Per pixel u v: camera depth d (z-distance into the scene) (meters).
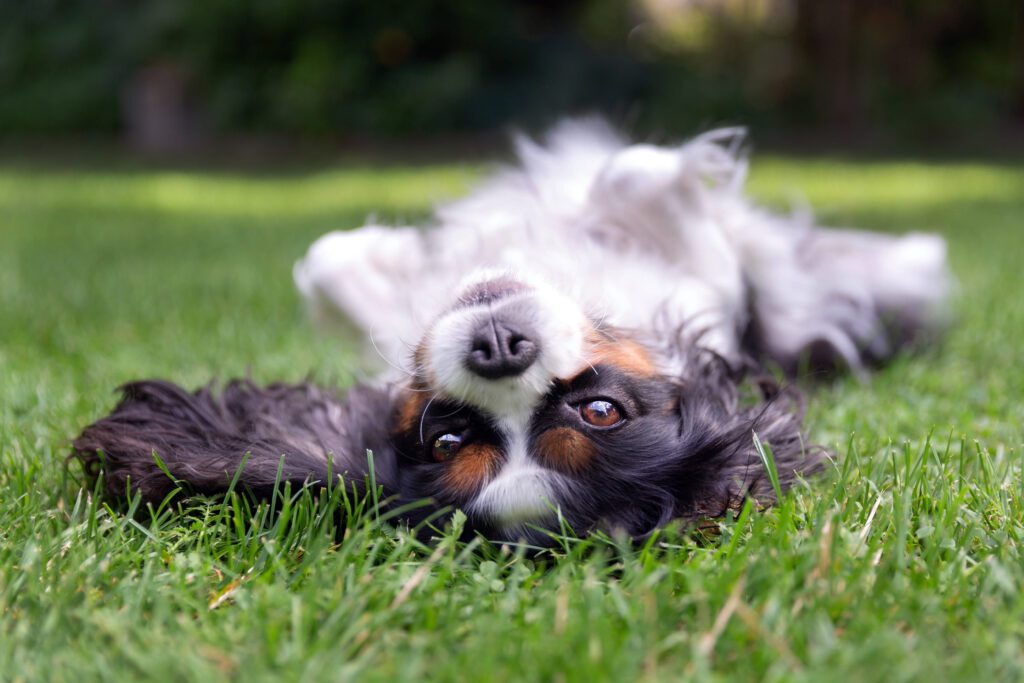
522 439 0.52
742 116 2.81
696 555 0.47
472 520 0.51
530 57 2.93
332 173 2.35
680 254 0.68
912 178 2.08
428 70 2.85
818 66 2.94
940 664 0.40
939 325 0.83
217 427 0.56
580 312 0.55
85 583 0.45
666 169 0.67
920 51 2.97
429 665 0.41
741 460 0.54
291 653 0.40
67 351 0.78
